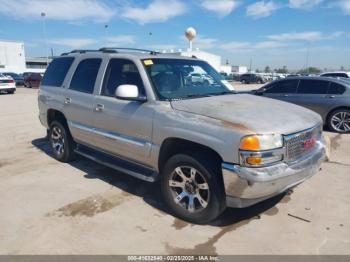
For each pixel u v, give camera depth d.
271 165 3.10
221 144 3.14
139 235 3.35
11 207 3.98
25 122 10.05
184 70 4.46
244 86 38.19
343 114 8.50
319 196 4.28
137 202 4.13
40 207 3.98
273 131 3.12
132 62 4.22
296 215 3.77
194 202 3.57
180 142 3.57
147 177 3.99
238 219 3.68
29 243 3.21
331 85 8.67
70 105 5.16
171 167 3.65
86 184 4.73
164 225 3.55
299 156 3.40
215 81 4.75
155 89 3.91
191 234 3.37
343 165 5.57
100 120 4.55
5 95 21.33
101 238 3.29
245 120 3.21
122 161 4.51
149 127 3.81
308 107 8.95
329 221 3.63
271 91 9.60
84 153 5.15
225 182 3.16
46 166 5.56
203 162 3.34
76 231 3.42
